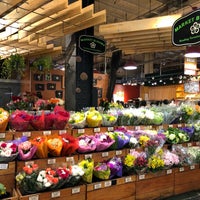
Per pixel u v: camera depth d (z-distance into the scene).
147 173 3.12
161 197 3.28
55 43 10.25
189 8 6.91
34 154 2.69
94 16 4.57
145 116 3.99
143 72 17.67
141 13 8.13
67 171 2.52
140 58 15.16
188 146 4.12
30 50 7.00
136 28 5.11
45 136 2.95
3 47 6.80
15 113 3.12
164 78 14.86
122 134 3.37
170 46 6.57
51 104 4.74
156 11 7.71
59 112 3.34
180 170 3.50
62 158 2.82
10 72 6.73
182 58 14.38
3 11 4.27
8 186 2.53
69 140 2.93
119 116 3.82
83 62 6.18
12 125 2.99
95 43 5.72
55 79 8.16
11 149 2.53
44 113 3.30
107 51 9.48
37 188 2.35
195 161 3.69
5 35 5.99
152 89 17.38
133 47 6.71
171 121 4.38
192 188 3.66
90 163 2.78
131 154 3.17
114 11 7.99
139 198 3.06
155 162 3.12
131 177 2.99
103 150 3.19
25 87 7.46
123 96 17.75
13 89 6.77
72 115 3.55
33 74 7.70
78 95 6.07
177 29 4.25
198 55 6.85
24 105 4.42
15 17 4.60
